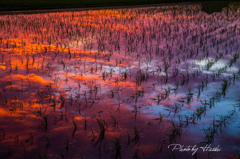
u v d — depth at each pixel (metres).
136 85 4.57
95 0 24.02
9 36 8.60
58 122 3.23
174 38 8.88
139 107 3.71
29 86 4.34
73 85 4.46
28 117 3.33
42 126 3.13
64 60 6.00
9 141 2.80
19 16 13.99
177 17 14.47
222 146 2.81
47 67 5.44
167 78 4.98
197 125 3.24
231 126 3.21
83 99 3.91
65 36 8.79
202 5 22.20
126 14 15.76
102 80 4.75
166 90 4.19
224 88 4.31
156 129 3.13
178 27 11.02
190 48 7.55
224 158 2.62
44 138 2.88
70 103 3.76
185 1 26.42
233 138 2.96
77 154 2.63
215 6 21.08
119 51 7.04
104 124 3.19
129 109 3.64
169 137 2.97
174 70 5.51
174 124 3.25
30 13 15.76
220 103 3.88
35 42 7.82
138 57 6.50
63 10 18.06
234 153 2.69
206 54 6.91
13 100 3.80
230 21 13.08
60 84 4.48
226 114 3.52
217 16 14.99
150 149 2.75
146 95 4.14
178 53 6.97
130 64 5.87
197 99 4.02
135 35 9.20
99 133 3.01
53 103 3.74
